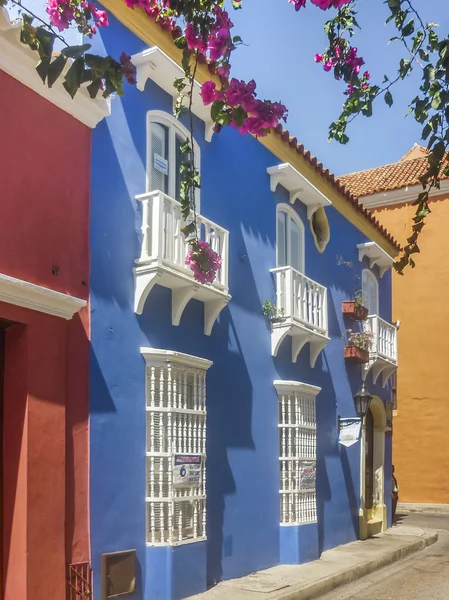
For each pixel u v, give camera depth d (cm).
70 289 752
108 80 383
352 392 1496
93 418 764
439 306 2170
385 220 2259
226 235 990
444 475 2102
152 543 823
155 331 875
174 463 849
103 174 816
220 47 439
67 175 763
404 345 2206
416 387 2172
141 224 862
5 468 676
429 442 2133
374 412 1669
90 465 753
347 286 1516
